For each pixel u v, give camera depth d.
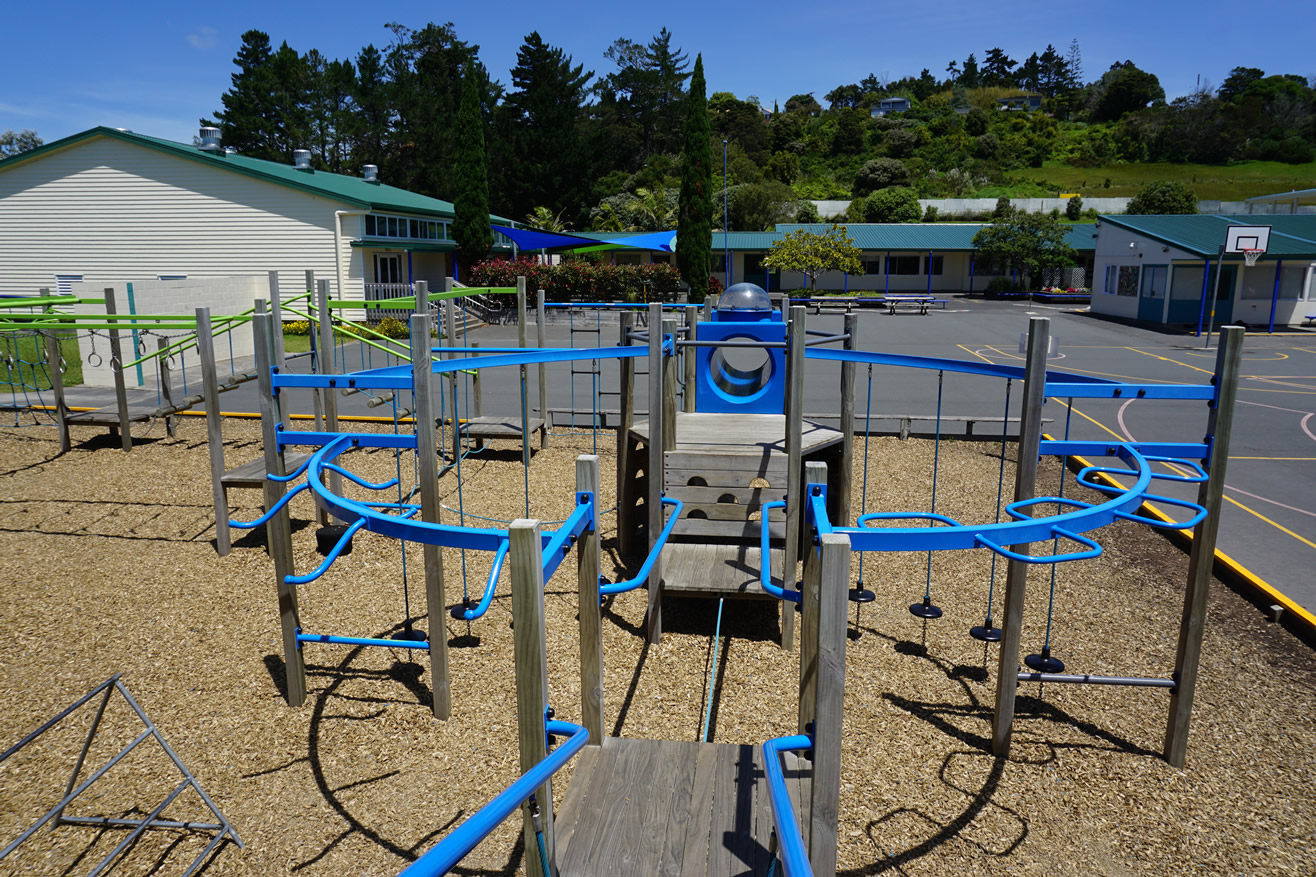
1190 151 98.06
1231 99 118.38
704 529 6.05
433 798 3.92
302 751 4.30
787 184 78.31
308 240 26.00
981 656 5.36
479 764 4.18
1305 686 5.04
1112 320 31.02
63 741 4.37
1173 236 29.33
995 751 4.27
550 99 59.09
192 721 4.56
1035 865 3.50
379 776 4.09
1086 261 46.31
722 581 5.50
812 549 3.47
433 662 4.52
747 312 7.31
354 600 6.14
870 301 37.59
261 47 62.59
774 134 92.25
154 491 8.98
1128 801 3.95
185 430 11.78
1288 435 12.28
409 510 4.36
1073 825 3.77
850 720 4.59
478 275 31.22
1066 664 5.26
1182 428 12.65
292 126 58.00
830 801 2.46
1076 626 5.81
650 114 80.06
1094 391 4.07
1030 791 4.00
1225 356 3.97
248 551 7.20
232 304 20.97
